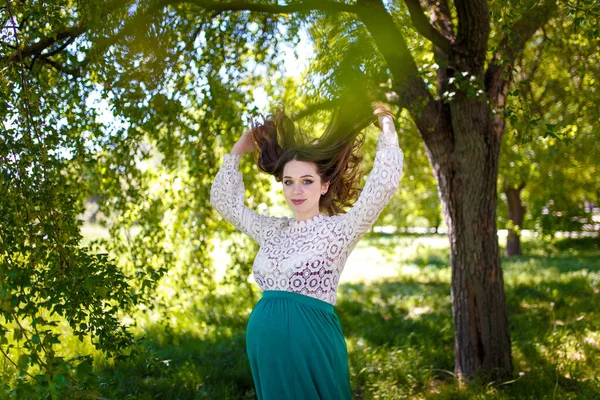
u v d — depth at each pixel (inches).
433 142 176.7
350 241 95.5
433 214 396.2
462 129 170.1
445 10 173.3
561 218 526.0
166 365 111.5
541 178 457.4
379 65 132.8
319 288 93.7
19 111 97.1
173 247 196.1
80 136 144.3
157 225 183.8
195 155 183.0
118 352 103.5
